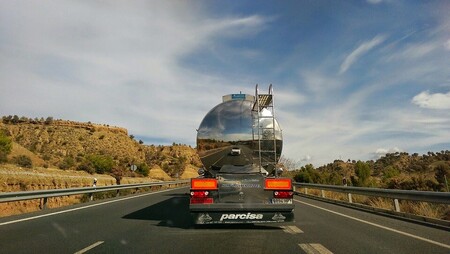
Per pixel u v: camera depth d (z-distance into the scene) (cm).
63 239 770
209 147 1069
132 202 1748
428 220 1030
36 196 1419
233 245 704
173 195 2352
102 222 1032
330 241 742
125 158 10144
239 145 1052
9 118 11250
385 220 1074
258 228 912
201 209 851
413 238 773
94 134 11419
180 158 11212
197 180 864
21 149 6012
